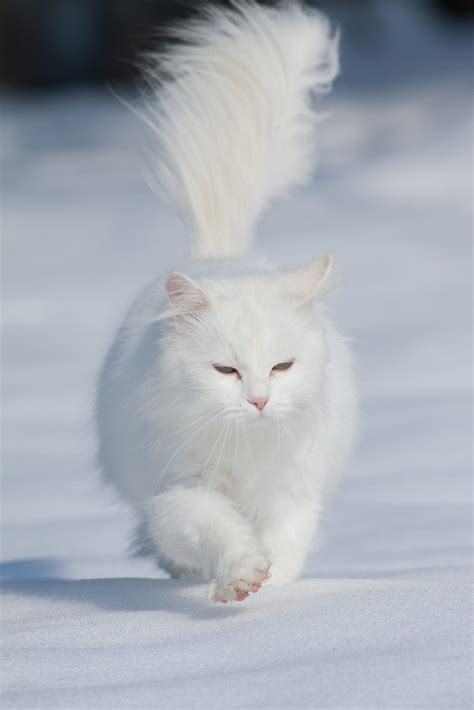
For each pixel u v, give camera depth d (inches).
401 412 653.9
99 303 974.4
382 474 547.8
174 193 411.2
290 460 327.9
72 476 586.9
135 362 337.1
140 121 432.8
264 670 231.8
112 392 352.8
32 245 1208.8
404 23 2111.2
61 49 2159.2
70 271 1093.8
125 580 348.2
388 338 816.3
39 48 2162.9
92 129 1800.0
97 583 344.2
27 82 2165.4
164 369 320.5
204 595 307.6
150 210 1328.7
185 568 361.1
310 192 1316.4
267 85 422.6
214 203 406.3
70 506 537.6
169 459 326.6
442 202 1223.5
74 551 464.4
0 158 1691.7
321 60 434.3
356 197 1275.8
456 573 362.0
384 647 239.6
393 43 2043.6
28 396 745.6
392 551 422.9
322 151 1493.6
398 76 1867.6
